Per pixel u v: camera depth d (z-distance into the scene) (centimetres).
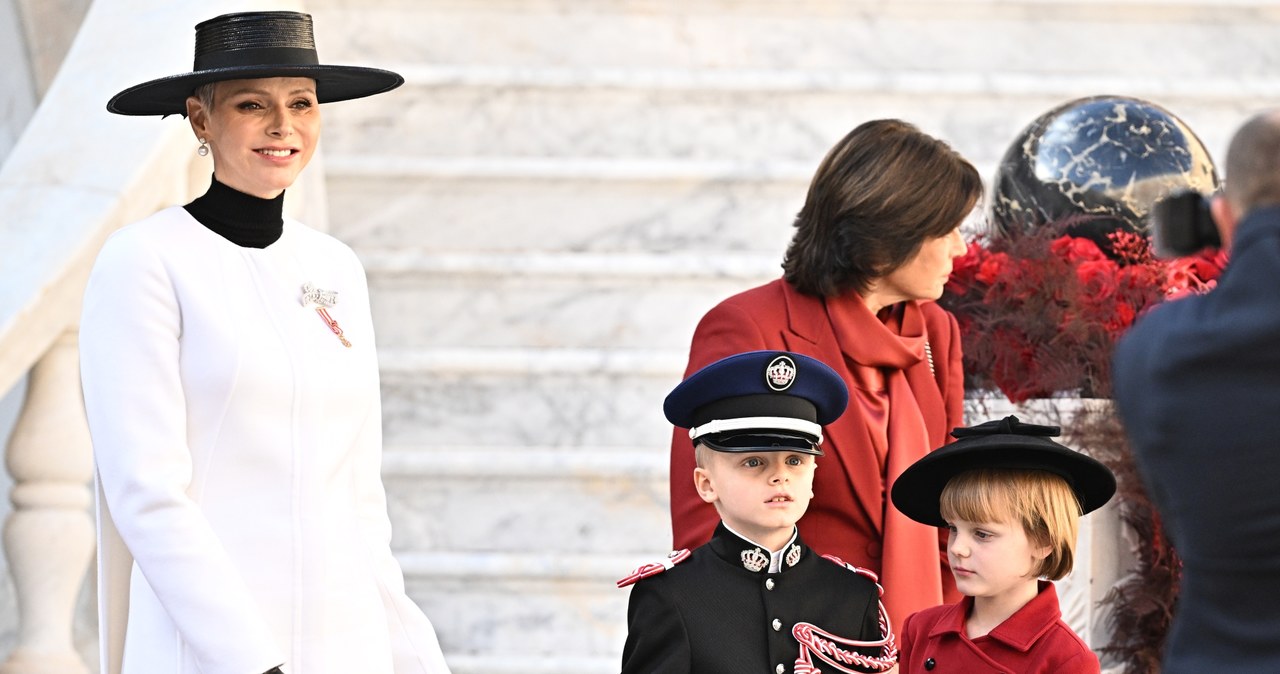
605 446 1836
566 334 1911
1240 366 747
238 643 900
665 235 2000
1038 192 1603
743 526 1065
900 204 1144
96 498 974
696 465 1149
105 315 948
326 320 1021
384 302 1905
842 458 1165
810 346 1184
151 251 964
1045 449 1055
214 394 956
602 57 2116
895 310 1254
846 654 1048
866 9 2128
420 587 1695
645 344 1912
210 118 1002
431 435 1831
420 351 1842
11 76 2108
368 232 1992
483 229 1992
